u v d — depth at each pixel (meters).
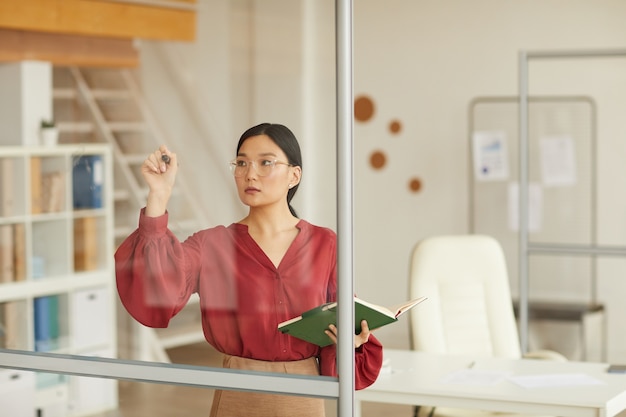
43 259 3.38
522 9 8.27
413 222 8.78
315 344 2.86
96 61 3.20
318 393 2.79
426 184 8.72
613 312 7.95
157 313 3.14
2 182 3.39
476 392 3.78
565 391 3.80
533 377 4.01
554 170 8.12
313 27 2.85
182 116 3.10
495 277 4.88
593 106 8.02
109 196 3.25
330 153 2.83
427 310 4.79
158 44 3.17
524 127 6.30
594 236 8.03
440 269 4.86
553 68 8.15
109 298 3.25
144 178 3.20
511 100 8.31
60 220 3.35
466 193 8.58
